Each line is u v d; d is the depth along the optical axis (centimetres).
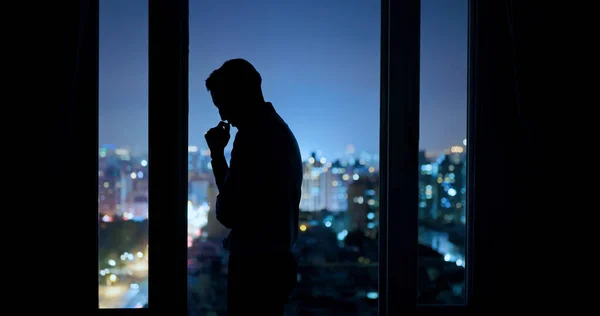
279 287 137
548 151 165
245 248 134
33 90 162
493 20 181
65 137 165
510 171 181
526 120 168
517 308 182
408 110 184
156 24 179
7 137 162
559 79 164
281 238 136
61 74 162
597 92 164
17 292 164
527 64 165
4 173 162
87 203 177
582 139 165
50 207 163
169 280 181
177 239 182
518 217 181
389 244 185
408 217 185
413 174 184
